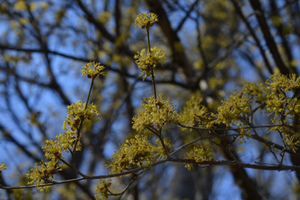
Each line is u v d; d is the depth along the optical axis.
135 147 1.75
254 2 3.28
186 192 7.30
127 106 5.23
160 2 4.50
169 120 1.69
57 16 4.99
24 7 4.97
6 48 4.07
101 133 5.55
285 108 1.76
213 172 6.55
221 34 6.13
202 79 4.70
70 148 1.65
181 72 4.92
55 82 5.63
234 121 1.76
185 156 1.92
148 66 1.71
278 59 3.16
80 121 1.64
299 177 3.24
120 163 1.75
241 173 4.12
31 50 4.11
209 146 1.89
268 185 5.82
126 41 5.17
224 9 6.16
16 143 4.89
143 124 1.66
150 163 1.72
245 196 4.14
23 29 5.11
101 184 1.79
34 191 3.32
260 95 1.78
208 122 1.86
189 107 2.01
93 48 5.03
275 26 3.78
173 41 4.64
